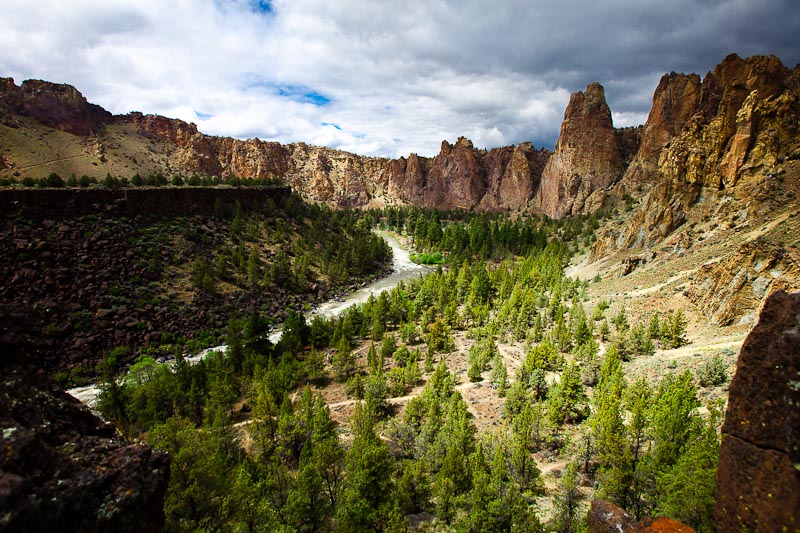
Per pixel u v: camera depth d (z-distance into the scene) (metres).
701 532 24.33
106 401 63.75
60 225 109.38
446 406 57.53
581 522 32.31
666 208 128.75
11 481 8.66
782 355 10.23
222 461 38.25
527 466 41.53
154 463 12.06
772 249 65.94
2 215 101.94
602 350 75.06
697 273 83.19
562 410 54.53
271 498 37.84
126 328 95.88
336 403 70.69
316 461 41.34
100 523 9.80
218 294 119.25
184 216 145.25
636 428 40.09
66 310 92.75
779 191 103.19
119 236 117.12
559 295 104.19
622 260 131.88
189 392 65.19
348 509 33.47
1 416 9.95
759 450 10.44
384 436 57.00
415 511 39.69
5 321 12.27
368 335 107.44
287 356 81.38
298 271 147.12
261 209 179.00
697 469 26.56
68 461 10.35
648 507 33.53
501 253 198.12
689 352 61.72
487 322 106.69
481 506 33.56
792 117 114.31
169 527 26.03
